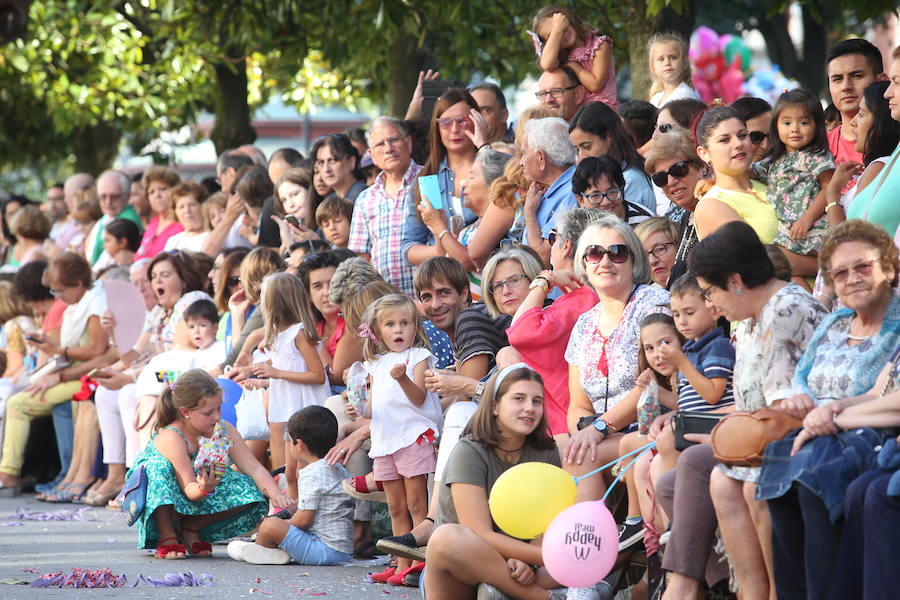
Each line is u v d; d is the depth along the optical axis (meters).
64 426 22.59
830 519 9.11
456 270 15.08
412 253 17.58
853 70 14.59
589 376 12.59
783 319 10.14
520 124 16.38
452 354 14.73
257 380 16.66
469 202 16.73
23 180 62.09
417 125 19.09
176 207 23.91
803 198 13.40
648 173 14.54
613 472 11.70
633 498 11.69
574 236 13.58
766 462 9.48
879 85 12.84
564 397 13.20
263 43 29.86
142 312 21.97
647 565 11.52
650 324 11.41
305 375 16.53
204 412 15.30
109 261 26.36
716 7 40.09
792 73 40.25
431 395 14.14
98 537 17.33
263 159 25.94
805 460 9.30
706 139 13.45
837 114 15.62
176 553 15.30
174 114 35.53
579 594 11.07
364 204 18.48
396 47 29.31
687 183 14.30
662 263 13.83
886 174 11.59
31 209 29.48
